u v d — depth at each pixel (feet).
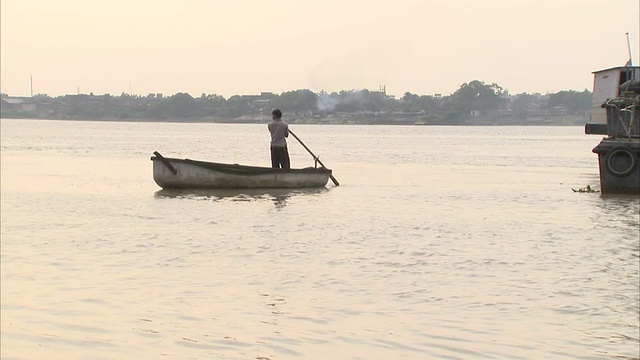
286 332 49.90
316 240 86.69
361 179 181.06
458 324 52.06
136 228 96.27
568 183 171.12
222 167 147.33
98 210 115.55
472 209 117.70
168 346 46.57
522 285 63.72
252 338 48.47
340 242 85.30
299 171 151.84
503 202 128.57
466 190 151.33
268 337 48.70
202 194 140.67
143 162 248.93
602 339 48.75
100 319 52.95
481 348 46.78
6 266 71.82
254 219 104.78
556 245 83.56
